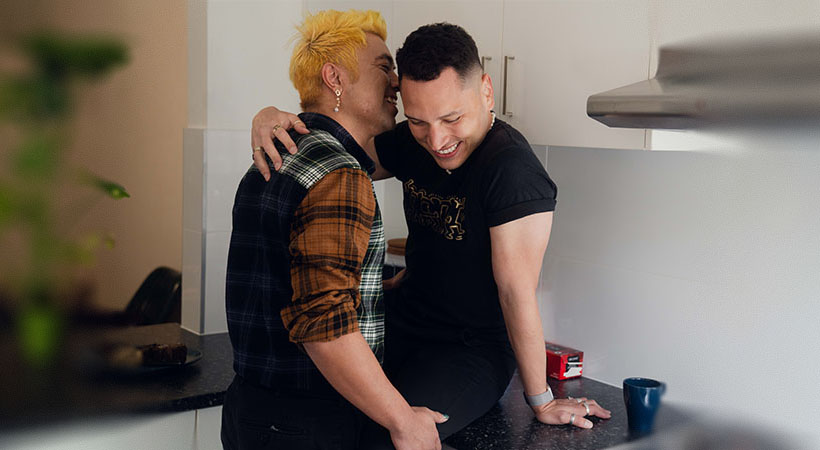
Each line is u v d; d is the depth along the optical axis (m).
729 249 1.71
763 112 1.40
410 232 1.83
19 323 1.84
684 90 1.40
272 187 1.38
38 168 1.82
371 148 1.88
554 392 1.95
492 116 1.70
